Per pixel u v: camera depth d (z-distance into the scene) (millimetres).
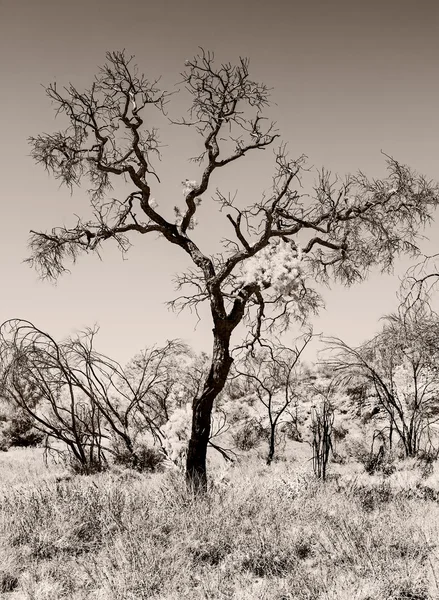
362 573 6395
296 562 6965
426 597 5844
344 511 9281
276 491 10773
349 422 22156
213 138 14594
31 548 7840
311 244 14898
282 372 22438
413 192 14773
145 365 20703
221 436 22781
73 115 14586
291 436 23328
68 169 14680
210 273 14016
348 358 20859
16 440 25500
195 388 20266
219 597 6145
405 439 18688
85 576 6906
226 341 13578
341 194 14766
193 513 8875
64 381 19641
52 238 14578
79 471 17719
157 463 17578
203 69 14562
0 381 19109
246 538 7867
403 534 7637
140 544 7379
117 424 21266
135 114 14469
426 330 15195
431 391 20109
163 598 6168
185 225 14836
